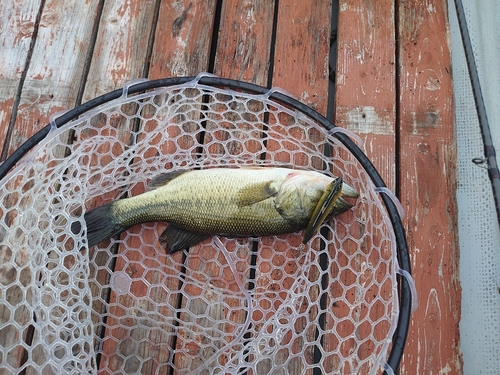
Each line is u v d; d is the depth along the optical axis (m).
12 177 0.96
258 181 0.99
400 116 1.11
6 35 1.17
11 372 0.89
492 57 1.26
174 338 0.99
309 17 1.19
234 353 0.96
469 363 1.04
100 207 0.99
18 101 1.12
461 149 1.18
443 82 1.13
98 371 0.92
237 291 1.00
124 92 1.02
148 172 1.04
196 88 1.10
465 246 1.12
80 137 1.07
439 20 1.18
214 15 1.21
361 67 1.15
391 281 0.98
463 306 1.07
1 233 1.01
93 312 0.97
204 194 0.99
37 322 0.90
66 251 0.94
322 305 1.03
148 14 1.20
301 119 1.06
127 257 1.02
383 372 0.88
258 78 1.15
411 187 1.06
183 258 1.03
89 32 1.18
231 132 1.09
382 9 1.19
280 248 1.02
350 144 1.00
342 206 0.98
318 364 0.92
